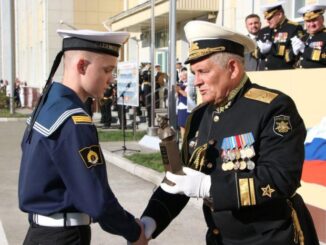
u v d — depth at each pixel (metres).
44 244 2.32
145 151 10.30
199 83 2.37
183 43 17.66
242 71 2.38
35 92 26.89
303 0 10.60
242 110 2.33
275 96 2.31
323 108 4.71
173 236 5.28
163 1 16.41
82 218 2.35
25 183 2.31
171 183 2.30
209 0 15.24
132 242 2.37
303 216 2.41
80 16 25.91
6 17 35.38
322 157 4.68
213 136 2.38
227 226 2.33
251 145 2.25
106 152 10.16
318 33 5.81
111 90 15.16
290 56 6.28
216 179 2.21
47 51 25.61
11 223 5.81
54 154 2.21
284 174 2.16
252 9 12.70
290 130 2.23
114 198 2.26
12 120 20.09
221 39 2.30
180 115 10.44
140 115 15.88
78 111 2.27
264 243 2.27
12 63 22.56
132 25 20.17
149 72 15.72
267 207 2.27
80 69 2.36
